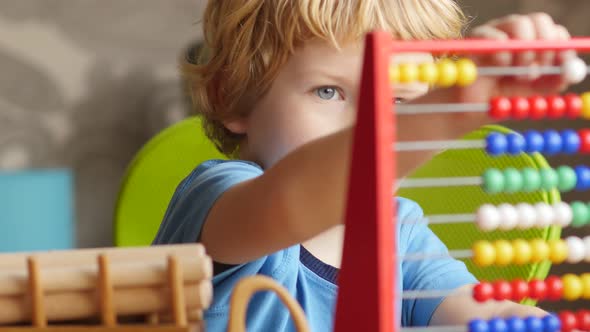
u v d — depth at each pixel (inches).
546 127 142.8
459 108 34.9
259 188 38.2
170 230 47.7
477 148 66.7
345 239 31.0
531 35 35.4
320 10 52.2
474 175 66.9
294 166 36.1
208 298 30.2
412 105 34.8
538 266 63.2
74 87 173.0
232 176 46.6
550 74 36.2
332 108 54.1
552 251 38.5
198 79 61.9
